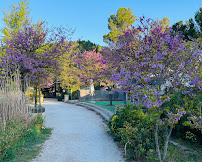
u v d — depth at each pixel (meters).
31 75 9.68
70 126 10.87
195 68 5.15
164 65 4.82
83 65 19.27
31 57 10.28
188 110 4.57
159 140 6.14
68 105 23.75
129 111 7.70
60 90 36.78
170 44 6.12
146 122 6.54
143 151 5.59
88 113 16.31
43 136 8.42
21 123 7.59
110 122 8.89
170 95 4.47
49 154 6.33
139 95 4.70
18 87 8.66
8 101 7.90
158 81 5.04
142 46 5.91
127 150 6.55
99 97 26.59
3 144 5.56
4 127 6.47
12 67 9.54
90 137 8.49
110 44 13.10
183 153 5.85
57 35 10.87
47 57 10.32
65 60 11.41
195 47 5.25
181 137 7.19
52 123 11.73
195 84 4.33
